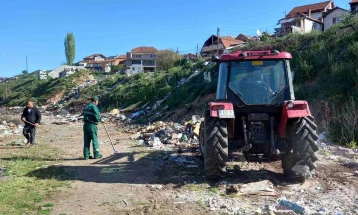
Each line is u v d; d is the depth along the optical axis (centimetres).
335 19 4469
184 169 793
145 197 604
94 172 804
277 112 692
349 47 1440
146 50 9188
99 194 630
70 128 2081
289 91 693
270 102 686
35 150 1163
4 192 633
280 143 697
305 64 1550
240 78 707
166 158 920
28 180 724
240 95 695
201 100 2116
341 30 1722
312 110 1239
